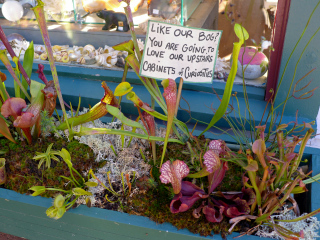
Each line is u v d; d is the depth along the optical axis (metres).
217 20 1.11
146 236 0.77
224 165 0.69
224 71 1.11
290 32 0.84
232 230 0.72
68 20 1.34
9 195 0.84
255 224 0.73
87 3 1.23
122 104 1.12
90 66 1.21
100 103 0.77
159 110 1.10
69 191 0.78
